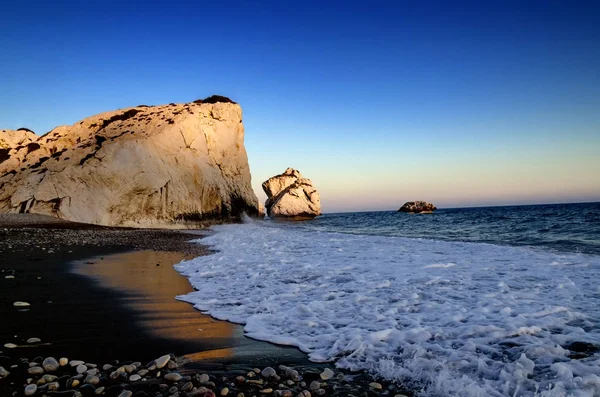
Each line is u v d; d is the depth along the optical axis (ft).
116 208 86.48
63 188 83.10
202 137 112.16
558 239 55.06
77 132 105.50
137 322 17.43
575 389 10.61
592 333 15.11
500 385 11.03
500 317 17.06
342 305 19.90
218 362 13.14
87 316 18.02
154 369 12.30
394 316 17.84
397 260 34.12
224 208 111.55
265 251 42.32
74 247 45.83
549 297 20.66
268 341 15.28
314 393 10.96
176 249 46.47
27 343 14.33
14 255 36.78
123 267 32.48
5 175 91.30
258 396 10.69
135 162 90.53
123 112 113.09
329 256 37.22
